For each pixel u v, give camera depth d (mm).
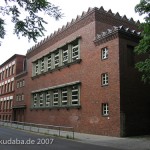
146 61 18406
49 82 33719
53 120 31609
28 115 40125
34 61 39219
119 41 22219
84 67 26266
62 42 31109
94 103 24172
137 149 14875
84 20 27109
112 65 22562
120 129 21062
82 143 17562
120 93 21484
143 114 22938
